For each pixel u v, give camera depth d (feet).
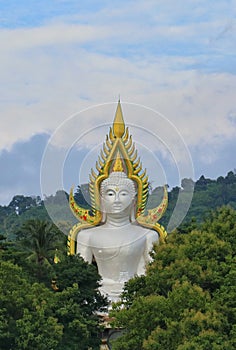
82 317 260.21
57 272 279.28
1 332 237.45
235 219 275.39
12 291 246.06
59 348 253.24
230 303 239.71
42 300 251.60
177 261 255.29
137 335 240.32
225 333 233.96
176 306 238.48
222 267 252.01
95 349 269.44
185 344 222.28
